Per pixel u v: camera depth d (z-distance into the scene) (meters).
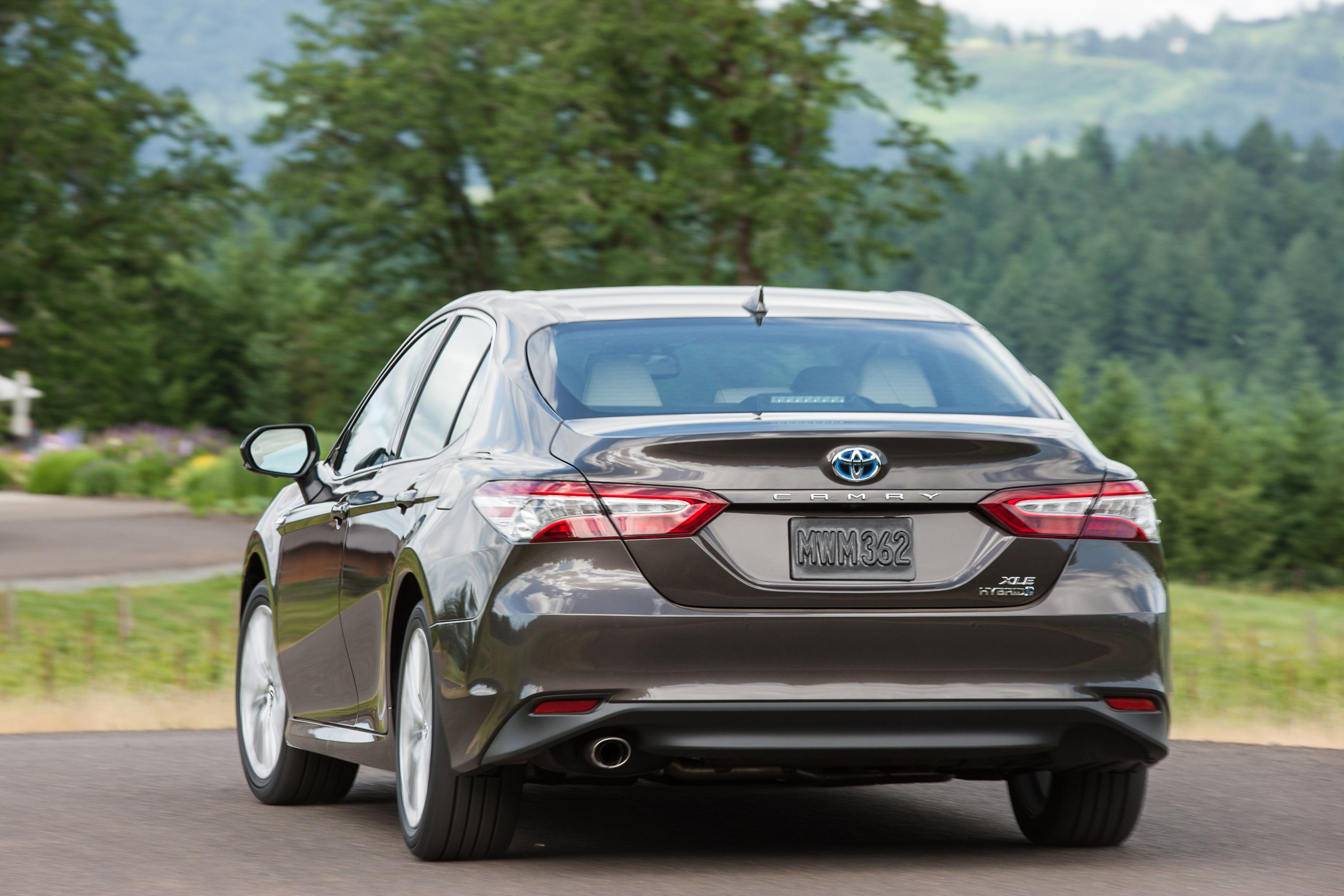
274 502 22.80
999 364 17.20
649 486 14.68
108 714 34.47
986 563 14.84
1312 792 22.52
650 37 127.31
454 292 149.88
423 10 142.00
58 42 166.75
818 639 14.55
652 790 22.25
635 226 125.06
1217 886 15.23
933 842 18.09
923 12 129.50
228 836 18.45
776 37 127.44
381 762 17.66
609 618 14.45
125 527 97.69
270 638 21.94
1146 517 15.52
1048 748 15.04
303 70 143.12
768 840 18.03
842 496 14.68
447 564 15.53
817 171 128.12
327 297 152.25
